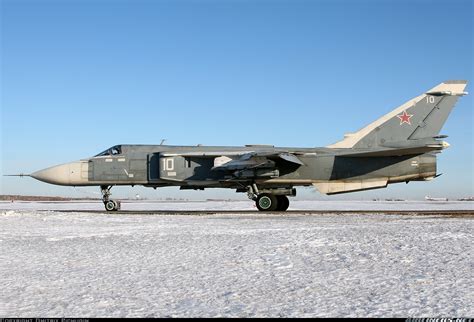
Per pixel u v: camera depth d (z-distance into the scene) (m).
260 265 8.25
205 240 12.05
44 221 20.47
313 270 7.71
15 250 10.64
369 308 5.18
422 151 25.86
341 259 8.83
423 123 27.64
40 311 5.16
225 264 8.37
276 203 27.73
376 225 16.38
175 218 21.50
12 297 5.89
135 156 29.08
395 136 27.83
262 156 25.86
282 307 5.29
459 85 27.38
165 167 28.19
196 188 29.09
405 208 40.84
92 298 5.80
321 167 27.39
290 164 27.39
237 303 5.50
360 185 27.52
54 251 10.37
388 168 27.33
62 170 29.53
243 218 21.23
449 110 27.55
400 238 12.05
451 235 12.70
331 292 6.04
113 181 29.19
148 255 9.56
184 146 29.14
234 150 28.58
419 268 7.79
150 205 54.59
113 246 11.14
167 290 6.25
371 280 6.80
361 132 28.28
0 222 20.00
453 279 6.82
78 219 21.17
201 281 6.86
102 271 7.77
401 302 5.45
